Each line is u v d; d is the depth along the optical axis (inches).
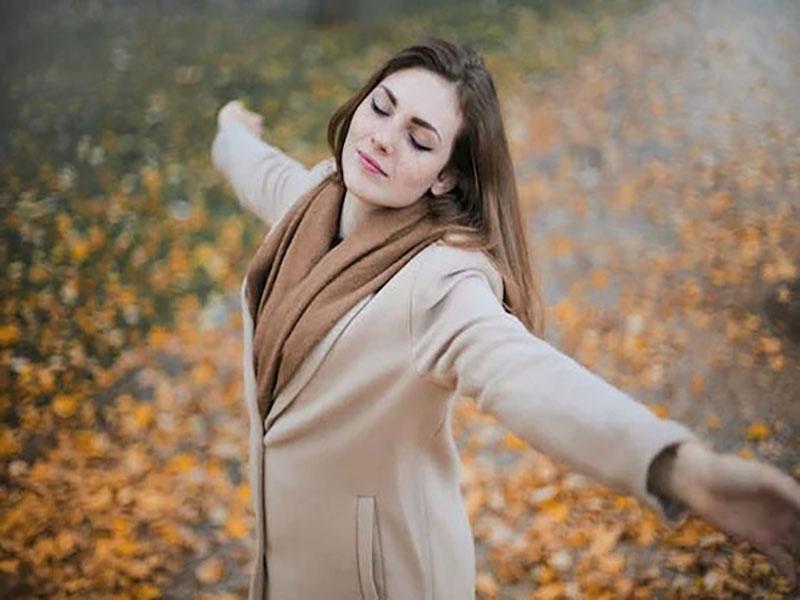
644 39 278.8
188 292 191.0
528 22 305.3
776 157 219.6
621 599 130.8
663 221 205.8
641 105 247.8
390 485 78.2
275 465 80.4
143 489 150.3
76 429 160.6
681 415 160.4
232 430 161.8
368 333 72.5
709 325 177.5
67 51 274.5
